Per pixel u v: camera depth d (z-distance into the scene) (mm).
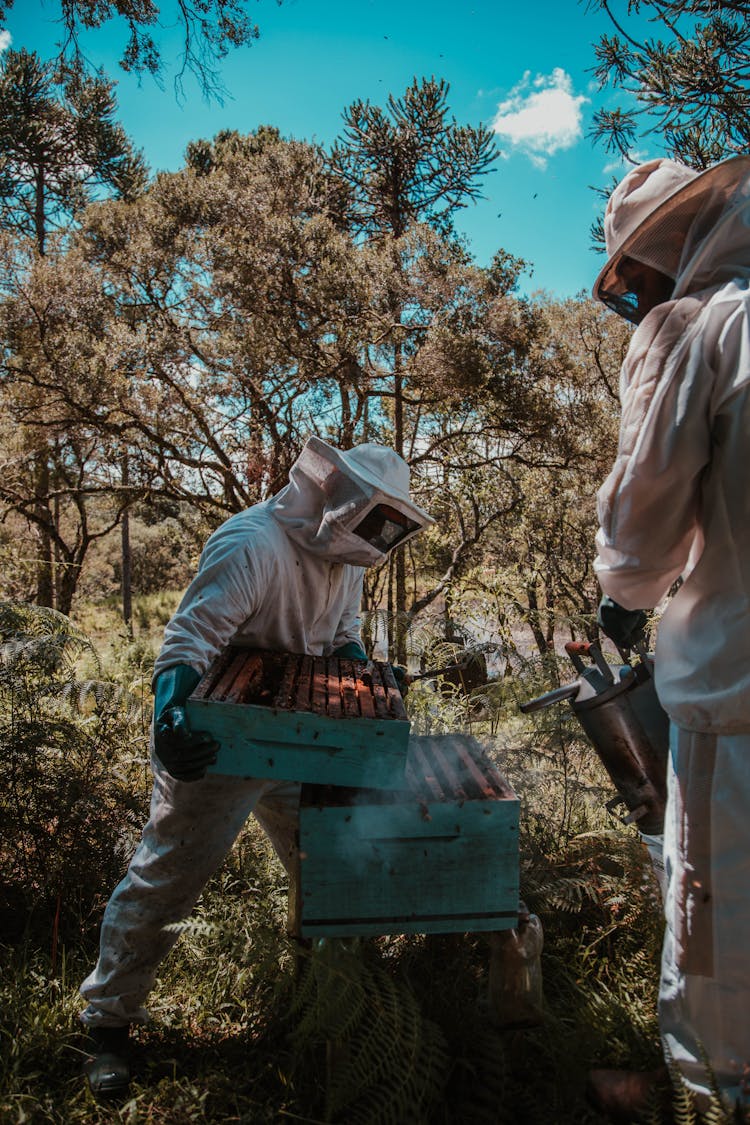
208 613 2184
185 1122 2051
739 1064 1795
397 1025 1947
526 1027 2178
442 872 2018
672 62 5129
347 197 15469
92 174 18219
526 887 2807
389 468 2424
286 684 2162
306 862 1989
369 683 2324
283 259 12141
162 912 2270
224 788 2230
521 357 12773
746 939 1761
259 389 13258
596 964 2691
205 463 14289
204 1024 2506
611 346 15055
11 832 3133
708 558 1823
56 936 2729
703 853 1804
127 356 13102
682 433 1766
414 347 13055
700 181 1786
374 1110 1841
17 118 15930
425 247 12141
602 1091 1995
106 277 14016
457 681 5105
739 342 1714
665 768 2307
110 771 3561
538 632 8547
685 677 1836
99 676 4469
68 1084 2230
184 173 14273
